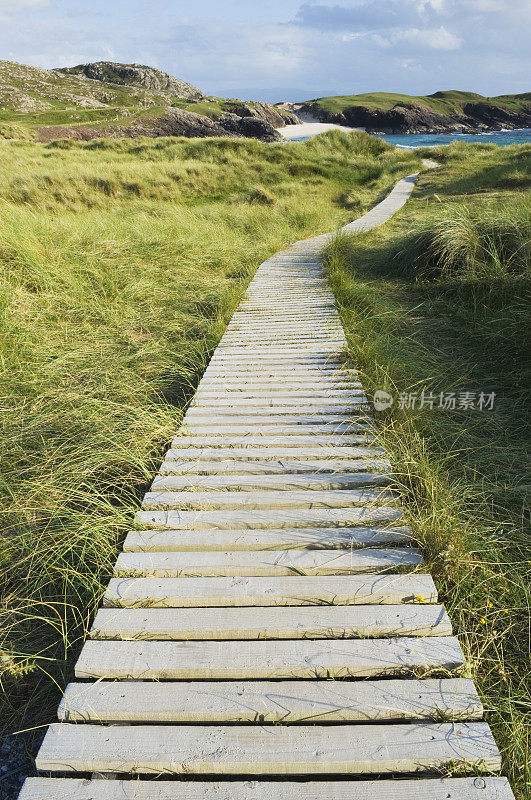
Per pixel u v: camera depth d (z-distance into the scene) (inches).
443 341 206.2
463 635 84.2
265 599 86.7
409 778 64.3
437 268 273.6
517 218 266.7
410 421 141.3
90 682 75.9
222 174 738.8
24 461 133.9
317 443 132.7
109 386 169.2
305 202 640.4
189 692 72.6
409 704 70.0
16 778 70.4
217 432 141.6
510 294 223.8
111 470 131.3
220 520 105.1
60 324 213.5
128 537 102.2
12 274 230.2
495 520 110.4
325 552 96.3
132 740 67.2
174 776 65.2
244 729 68.1
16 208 301.7
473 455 134.0
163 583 90.6
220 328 228.2
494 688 77.9
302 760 64.0
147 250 308.2
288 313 254.5
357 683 73.4
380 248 360.2
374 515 104.7
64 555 104.5
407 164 858.1
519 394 163.8
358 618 82.6
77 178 616.7
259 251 392.2
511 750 68.6
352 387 166.7
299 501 109.8
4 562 102.7
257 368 186.9
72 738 67.7
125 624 82.9
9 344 185.0
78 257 266.1
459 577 92.4
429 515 101.1
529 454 134.8
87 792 62.4
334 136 1026.7
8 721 77.9
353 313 238.4
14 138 1429.6
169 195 637.3
